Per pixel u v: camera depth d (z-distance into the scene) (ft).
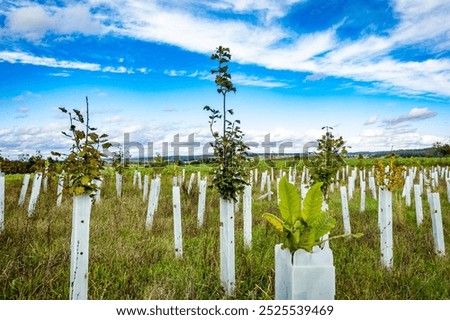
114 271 14.52
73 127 11.07
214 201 34.73
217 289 13.65
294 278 6.31
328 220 7.57
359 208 34.63
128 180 57.88
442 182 60.49
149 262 16.08
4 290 12.07
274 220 7.45
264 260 16.46
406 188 37.06
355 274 15.03
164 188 46.26
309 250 6.61
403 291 13.70
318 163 22.09
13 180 53.67
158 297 12.01
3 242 17.83
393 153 17.42
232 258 13.73
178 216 17.40
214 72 14.62
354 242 20.75
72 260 10.92
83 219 10.97
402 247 19.75
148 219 23.56
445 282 14.75
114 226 22.13
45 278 13.00
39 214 25.62
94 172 10.93
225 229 13.80
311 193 7.77
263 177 47.65
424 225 26.89
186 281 13.42
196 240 20.29
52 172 12.25
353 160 71.82
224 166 14.11
